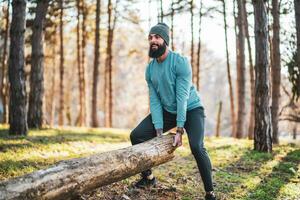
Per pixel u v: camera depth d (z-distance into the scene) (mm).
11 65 8898
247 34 15891
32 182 3182
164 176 5938
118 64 41031
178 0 17766
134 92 44062
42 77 11812
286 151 8797
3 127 11703
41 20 11664
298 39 9305
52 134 10305
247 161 7473
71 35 23000
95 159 3781
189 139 4520
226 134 45656
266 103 8555
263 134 8586
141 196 4867
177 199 4840
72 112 40938
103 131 13844
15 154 6781
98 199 4613
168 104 4746
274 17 11656
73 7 18719
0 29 19156
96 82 18203
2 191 3023
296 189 5551
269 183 5773
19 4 8711
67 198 3486
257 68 8531
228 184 5691
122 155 4027
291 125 17281
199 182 5734
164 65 4602
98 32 18094
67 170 3480
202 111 4742
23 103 9055
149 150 4297
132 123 41844
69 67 33031
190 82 4590
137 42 26281
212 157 7902
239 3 15211
